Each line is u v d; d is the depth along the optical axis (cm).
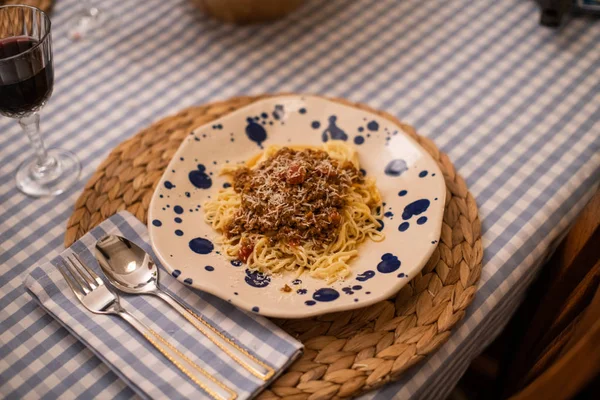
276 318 63
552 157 77
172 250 64
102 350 59
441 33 94
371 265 64
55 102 85
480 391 95
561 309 74
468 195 72
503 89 86
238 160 74
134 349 60
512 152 78
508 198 74
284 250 67
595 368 56
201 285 60
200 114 80
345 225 68
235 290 61
